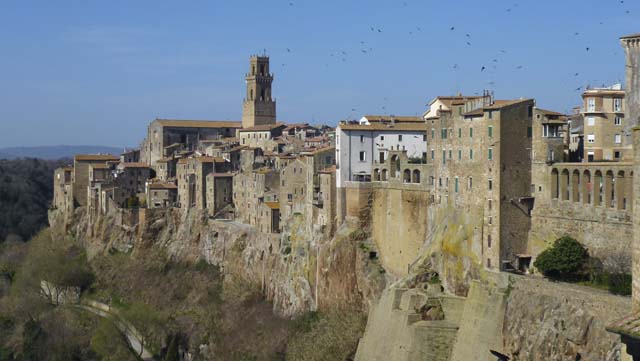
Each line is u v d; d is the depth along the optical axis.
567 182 137.12
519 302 129.12
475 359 134.38
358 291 185.25
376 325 160.38
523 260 142.50
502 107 142.62
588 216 131.38
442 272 155.88
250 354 192.00
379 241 187.88
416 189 172.50
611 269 121.31
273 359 185.25
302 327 192.12
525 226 144.25
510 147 143.38
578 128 186.38
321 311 195.62
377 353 155.38
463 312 142.38
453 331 144.12
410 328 147.75
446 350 144.00
